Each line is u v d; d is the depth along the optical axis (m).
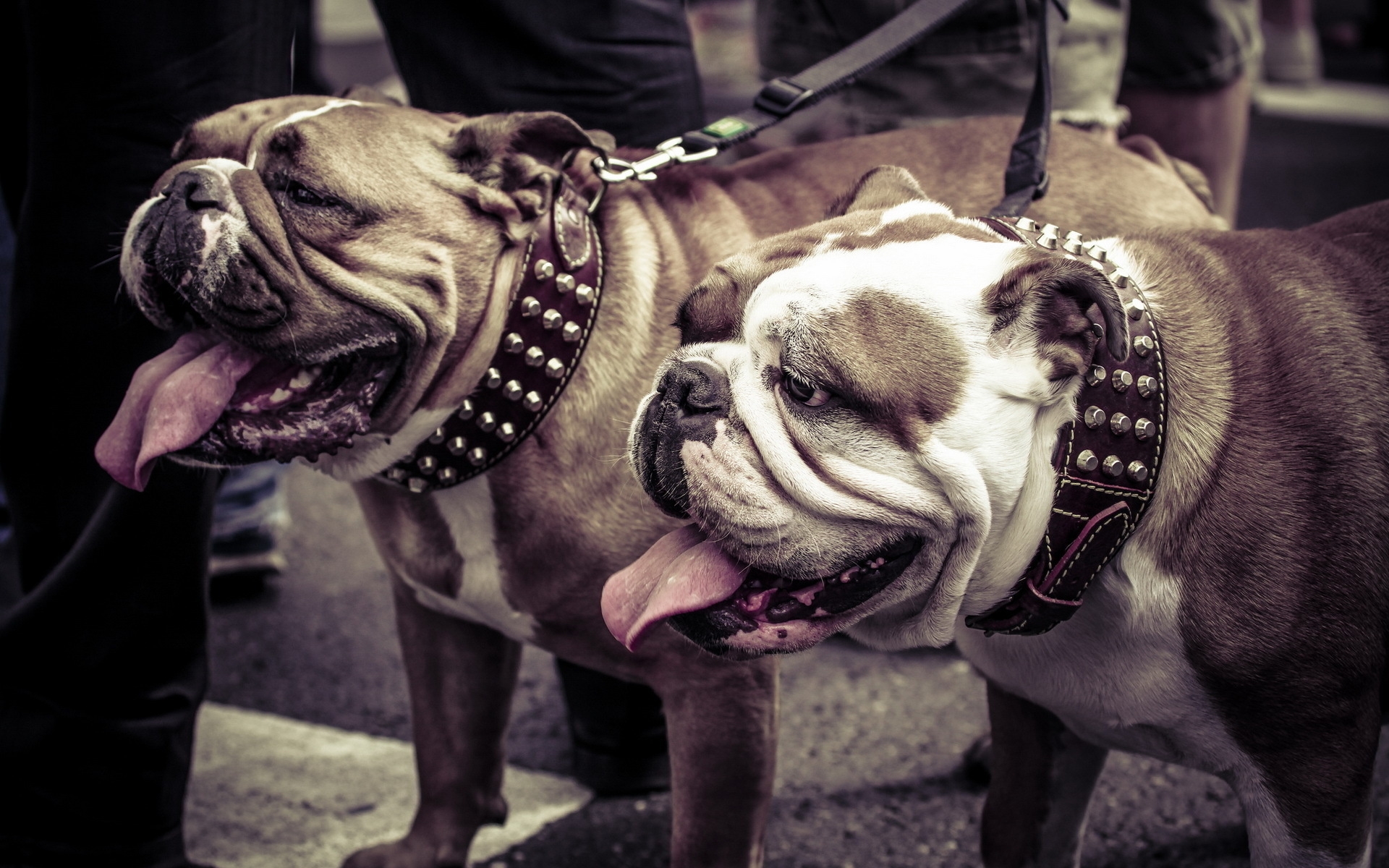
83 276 2.34
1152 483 1.79
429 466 2.14
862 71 2.50
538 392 2.13
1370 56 13.59
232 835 2.76
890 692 3.35
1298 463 1.82
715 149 2.34
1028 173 2.31
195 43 2.29
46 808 2.46
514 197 2.08
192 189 1.97
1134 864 2.61
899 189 2.04
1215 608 1.80
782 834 2.76
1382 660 1.84
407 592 2.46
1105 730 2.00
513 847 2.74
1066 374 1.70
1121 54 3.49
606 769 2.91
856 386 1.64
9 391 2.45
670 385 1.76
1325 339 1.90
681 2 2.74
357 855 2.52
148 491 2.30
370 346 2.01
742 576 1.79
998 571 1.78
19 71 2.90
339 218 1.98
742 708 2.17
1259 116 10.46
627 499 2.16
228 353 2.05
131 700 2.44
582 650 2.28
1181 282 1.97
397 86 9.93
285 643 3.69
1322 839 1.84
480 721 2.54
